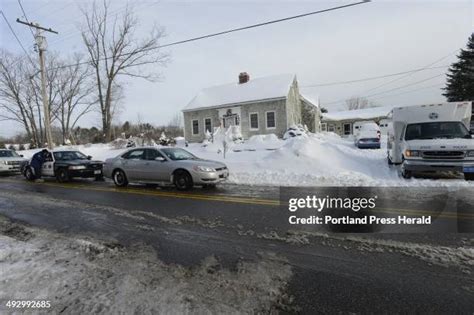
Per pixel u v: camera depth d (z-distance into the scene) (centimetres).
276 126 2700
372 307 281
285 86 2800
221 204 702
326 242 447
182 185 916
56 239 496
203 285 329
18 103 3956
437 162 888
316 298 298
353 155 1316
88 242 474
